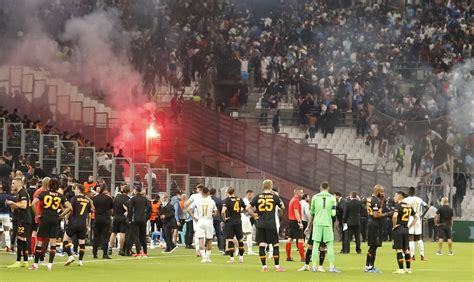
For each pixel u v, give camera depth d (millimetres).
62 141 69750
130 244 56031
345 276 43406
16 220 46000
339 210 65938
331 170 86750
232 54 98938
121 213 55656
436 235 86250
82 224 46719
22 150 68875
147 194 71312
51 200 43719
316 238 45750
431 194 86688
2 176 59156
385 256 60719
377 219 46312
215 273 44062
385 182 86125
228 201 52406
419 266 52469
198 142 87688
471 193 93000
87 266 47344
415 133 95062
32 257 49969
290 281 40094
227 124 87812
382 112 98375
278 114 93688
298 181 86750
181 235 71188
